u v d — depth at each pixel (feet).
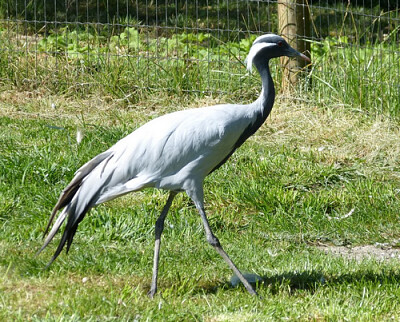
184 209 36.60
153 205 36.47
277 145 46.14
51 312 24.88
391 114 48.85
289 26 51.08
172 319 24.84
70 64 56.54
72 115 51.47
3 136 44.96
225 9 80.84
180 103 53.21
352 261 31.63
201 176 27.48
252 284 28.91
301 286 28.84
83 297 25.99
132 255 30.91
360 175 41.88
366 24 78.59
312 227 35.94
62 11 75.10
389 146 45.21
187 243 32.94
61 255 30.27
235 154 43.78
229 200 38.27
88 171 27.17
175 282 28.63
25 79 56.08
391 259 32.37
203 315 25.52
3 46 59.06
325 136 46.78
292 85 51.65
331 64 52.47
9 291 26.48
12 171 38.50
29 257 29.81
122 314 25.05
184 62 55.88
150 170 26.99
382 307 26.48
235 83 53.98
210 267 30.58
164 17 77.92
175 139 26.94
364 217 36.96
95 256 30.37
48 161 39.96
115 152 27.30
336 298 27.27
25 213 34.73
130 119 50.47
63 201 26.89
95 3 78.07
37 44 62.08
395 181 41.57
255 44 29.22
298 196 38.73
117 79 54.80
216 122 27.30
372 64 51.08
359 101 49.90
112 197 26.96
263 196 37.99
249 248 32.94
